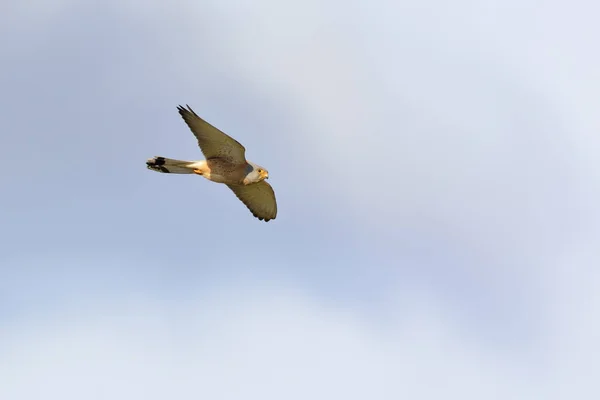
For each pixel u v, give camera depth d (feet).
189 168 60.23
